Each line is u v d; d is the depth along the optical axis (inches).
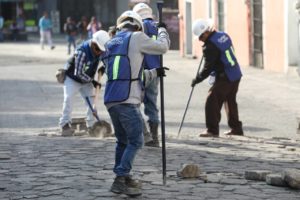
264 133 610.5
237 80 577.3
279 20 1141.1
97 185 380.8
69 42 1828.2
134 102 349.1
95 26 1907.0
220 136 586.9
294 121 675.4
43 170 424.8
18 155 480.1
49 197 356.2
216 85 574.9
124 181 354.0
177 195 358.6
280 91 901.8
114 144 526.3
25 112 768.3
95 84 578.6
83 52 561.0
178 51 1815.9
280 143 546.6
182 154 484.1
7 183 388.8
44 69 1366.9
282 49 1134.4
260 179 392.2
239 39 1330.0
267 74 1117.1
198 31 565.6
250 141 556.4
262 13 1213.7
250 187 376.5
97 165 438.3
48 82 1098.7
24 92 964.0
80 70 562.9
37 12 2864.2
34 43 2362.2
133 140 351.3
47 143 535.8
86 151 492.4
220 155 483.2
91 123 593.3
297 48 1104.2
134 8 498.9
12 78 1182.3
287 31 1109.7
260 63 1236.5
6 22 2682.1
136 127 349.1
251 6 1259.2
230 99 587.8
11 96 919.7
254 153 493.7
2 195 361.4
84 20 1979.6
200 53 1537.9
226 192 365.4
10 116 738.8
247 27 1279.5
